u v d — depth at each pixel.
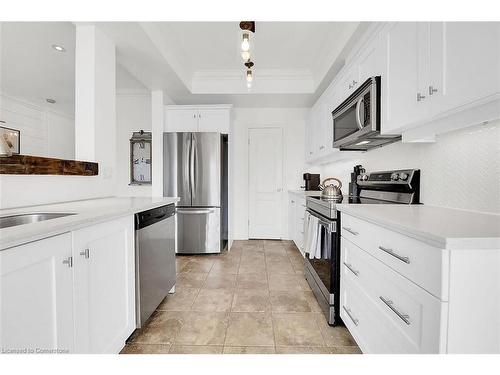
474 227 0.95
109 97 2.27
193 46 2.99
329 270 1.86
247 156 4.52
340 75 2.67
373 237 1.29
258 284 2.59
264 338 1.70
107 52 2.23
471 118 1.14
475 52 1.02
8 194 1.52
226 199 3.83
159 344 1.64
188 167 3.63
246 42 2.09
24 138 4.66
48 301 0.96
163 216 2.08
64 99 4.61
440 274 0.83
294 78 3.74
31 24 2.24
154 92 3.64
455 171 1.52
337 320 1.84
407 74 1.48
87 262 1.18
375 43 1.86
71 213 1.35
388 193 2.14
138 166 4.30
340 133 2.43
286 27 2.60
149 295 1.83
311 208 2.38
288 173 4.52
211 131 3.83
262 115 4.50
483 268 0.82
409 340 0.99
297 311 2.05
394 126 1.61
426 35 1.31
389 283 1.14
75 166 1.87
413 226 0.97
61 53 2.82
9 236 0.78
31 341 0.89
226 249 3.84
